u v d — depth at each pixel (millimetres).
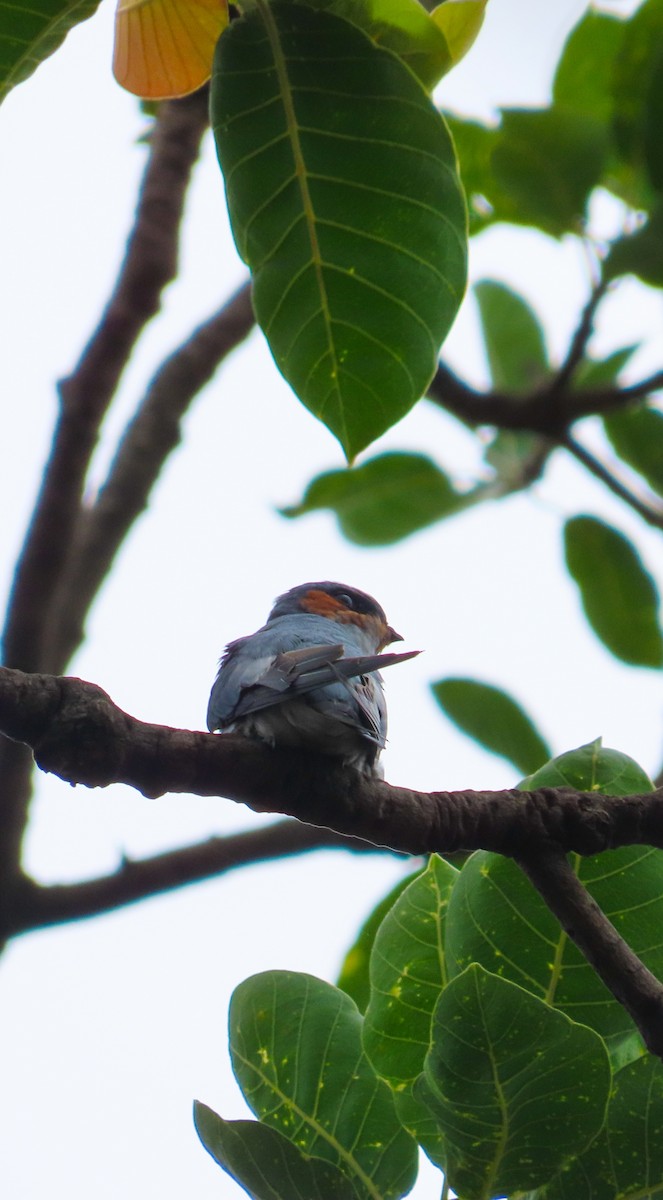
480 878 6656
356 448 6168
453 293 5973
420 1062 6512
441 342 6027
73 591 13125
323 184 5926
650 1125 5867
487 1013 5496
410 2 5910
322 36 5727
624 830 6559
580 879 6719
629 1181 5852
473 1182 5887
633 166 10797
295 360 6109
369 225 5949
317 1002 6691
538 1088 5637
